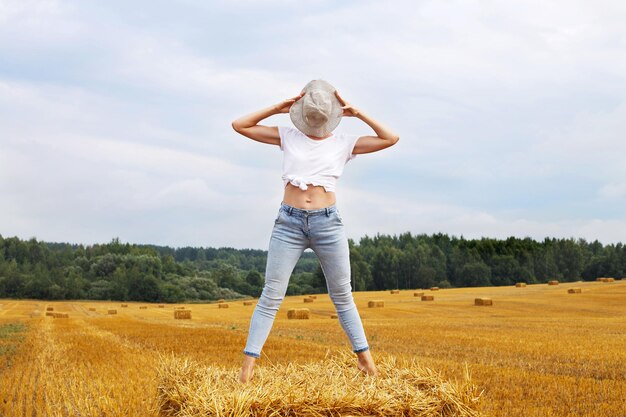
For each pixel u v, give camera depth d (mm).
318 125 4449
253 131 4551
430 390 3941
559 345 17359
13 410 7562
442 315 37062
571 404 8312
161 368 4570
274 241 4484
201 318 38938
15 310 58375
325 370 4453
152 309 57812
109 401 7699
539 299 50125
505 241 121000
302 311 36688
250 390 3650
